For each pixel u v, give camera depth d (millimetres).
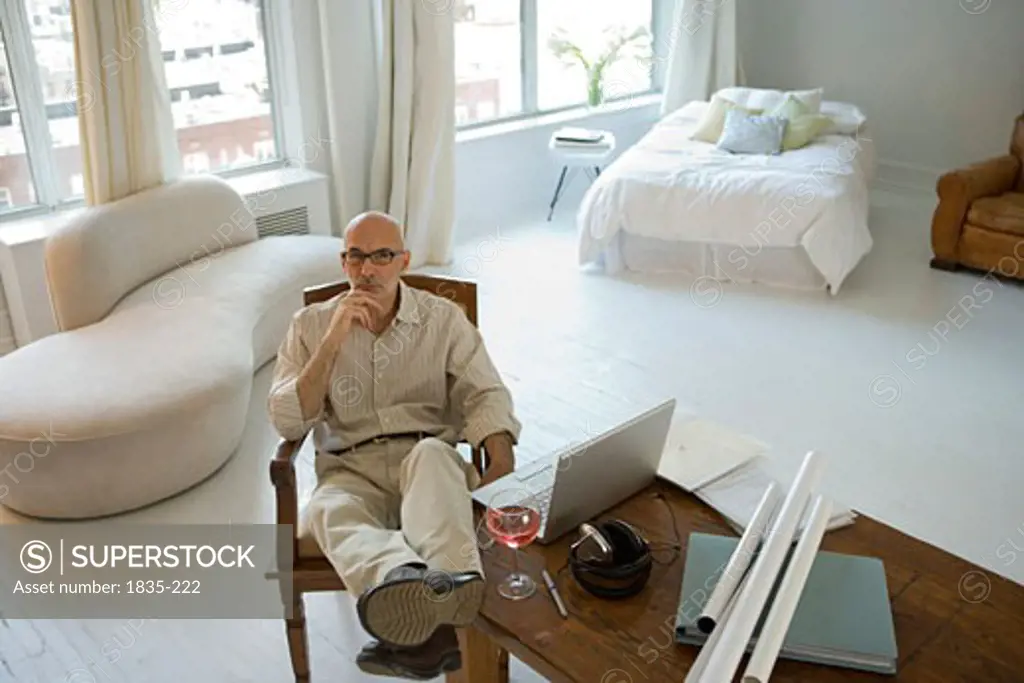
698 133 5180
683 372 3605
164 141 3766
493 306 4219
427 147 4539
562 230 5234
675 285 4449
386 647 1723
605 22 5875
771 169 4520
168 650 2266
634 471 1910
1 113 3648
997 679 1484
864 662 1508
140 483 2740
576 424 3232
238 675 2191
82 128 3432
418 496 1908
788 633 1553
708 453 2072
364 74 4484
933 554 1782
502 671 2004
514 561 1773
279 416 2043
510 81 5570
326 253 3803
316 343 2182
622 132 6039
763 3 6227
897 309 4137
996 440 3121
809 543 1681
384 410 2211
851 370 3605
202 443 2820
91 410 2631
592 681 1497
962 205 4383
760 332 3939
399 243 2139
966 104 5469
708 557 1733
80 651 2264
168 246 3494
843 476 2926
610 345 3836
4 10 3531
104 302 3170
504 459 2090
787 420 3252
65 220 3582
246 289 3387
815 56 6078
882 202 5602
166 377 2791
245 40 4293
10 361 2859
